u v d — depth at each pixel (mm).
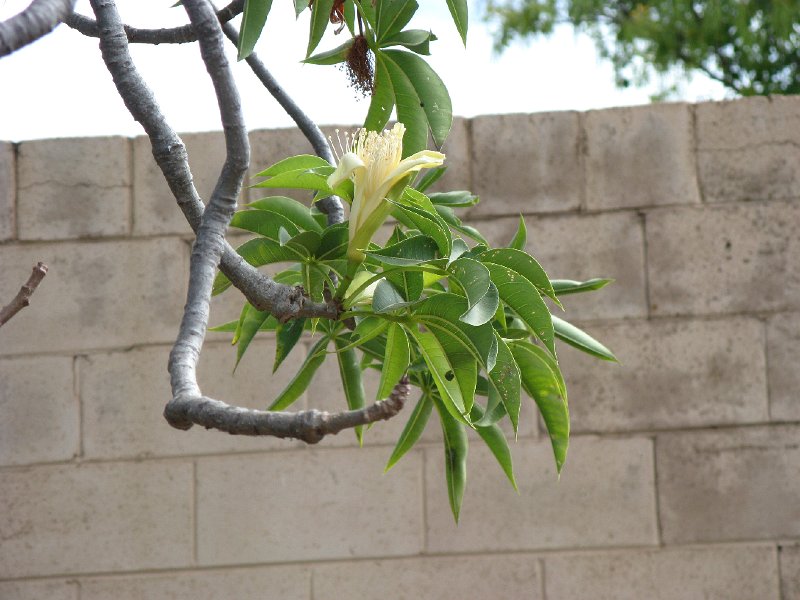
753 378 2920
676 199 2979
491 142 3021
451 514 2922
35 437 3002
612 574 2887
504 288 1011
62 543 2973
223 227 948
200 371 2979
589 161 3006
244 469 2973
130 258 3053
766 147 2977
